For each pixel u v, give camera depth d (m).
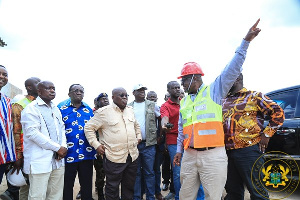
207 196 2.24
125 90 3.15
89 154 3.25
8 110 2.72
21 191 3.05
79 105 3.37
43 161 2.55
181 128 2.73
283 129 3.59
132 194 3.18
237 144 2.52
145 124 3.71
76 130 3.20
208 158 2.19
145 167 3.67
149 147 3.68
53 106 2.90
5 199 3.47
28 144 2.58
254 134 2.52
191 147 2.31
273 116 2.48
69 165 3.13
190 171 2.33
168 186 4.66
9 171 2.86
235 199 2.69
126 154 3.01
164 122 3.48
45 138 2.55
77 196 4.13
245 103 2.61
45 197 2.61
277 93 4.11
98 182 3.91
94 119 3.08
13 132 2.74
